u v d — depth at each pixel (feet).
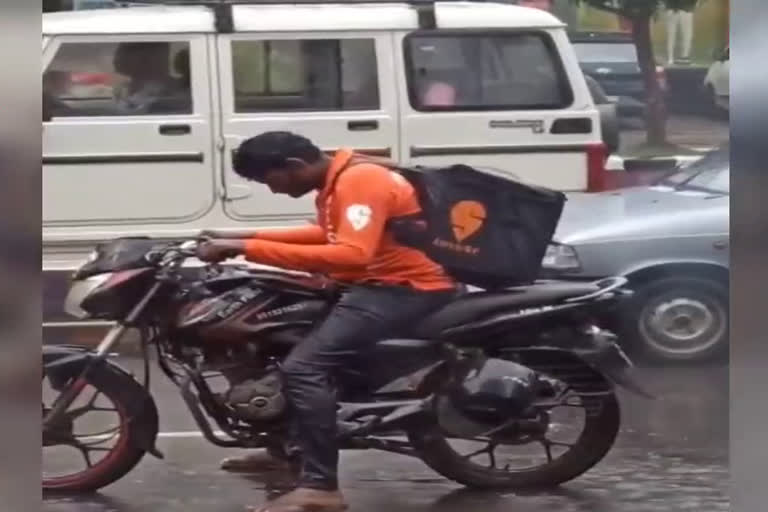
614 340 20.63
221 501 20.86
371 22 35.65
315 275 19.90
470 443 22.89
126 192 35.14
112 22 35.12
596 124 36.37
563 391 20.68
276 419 19.69
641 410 26.61
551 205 19.94
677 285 30.30
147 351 20.47
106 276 19.89
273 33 35.35
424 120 35.86
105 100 35.12
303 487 19.38
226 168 35.29
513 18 36.14
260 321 19.61
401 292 19.49
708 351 30.37
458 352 19.97
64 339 31.63
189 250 19.57
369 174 19.08
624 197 32.63
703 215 30.50
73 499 20.83
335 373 19.53
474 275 19.88
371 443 20.13
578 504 20.83
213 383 20.01
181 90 35.35
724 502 20.84
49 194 34.86
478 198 19.71
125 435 20.67
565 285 20.35
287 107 35.55
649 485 21.77
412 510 20.53
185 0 35.73
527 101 36.24
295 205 35.42
